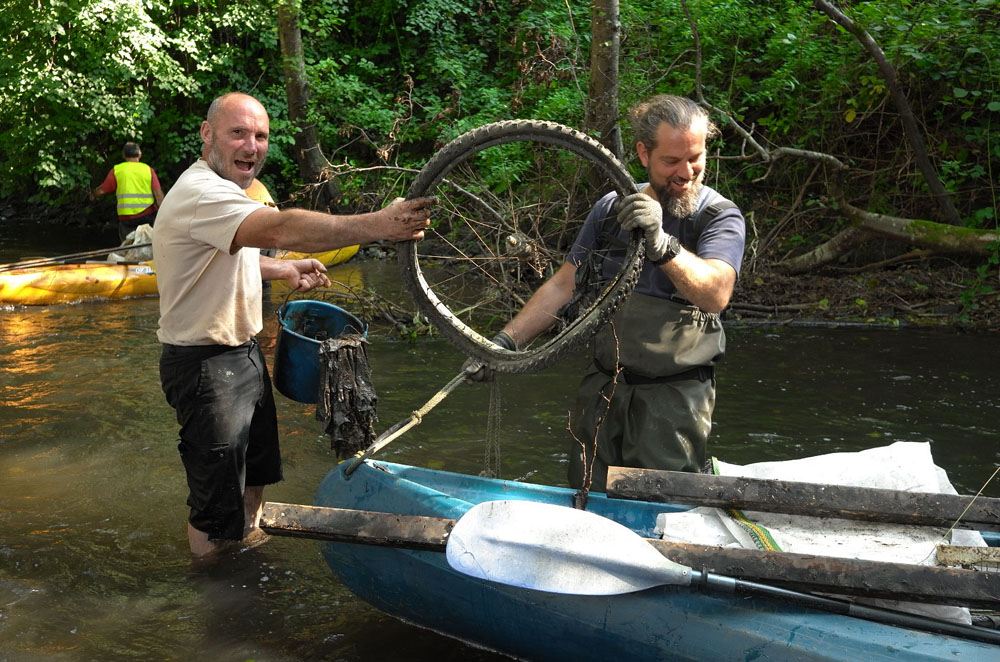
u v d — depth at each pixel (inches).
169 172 561.6
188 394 132.8
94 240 509.7
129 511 157.2
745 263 335.0
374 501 117.9
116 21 448.8
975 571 90.2
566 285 128.2
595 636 100.0
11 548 143.3
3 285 317.4
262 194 264.7
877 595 91.6
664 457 121.0
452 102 418.3
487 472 128.5
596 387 126.3
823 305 302.7
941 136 363.3
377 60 535.8
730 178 382.6
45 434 191.6
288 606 127.3
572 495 120.1
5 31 459.2
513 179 356.5
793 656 89.9
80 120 499.2
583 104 319.0
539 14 429.1
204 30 494.0
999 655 86.7
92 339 272.7
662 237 103.0
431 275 353.7
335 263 390.6
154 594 130.3
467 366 117.9
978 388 219.5
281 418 203.9
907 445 115.9
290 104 452.4
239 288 133.3
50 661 112.8
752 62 386.0
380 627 121.6
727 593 95.4
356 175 427.8
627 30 371.2
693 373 123.6
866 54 351.9
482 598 107.1
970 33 331.9
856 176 369.1
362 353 137.4
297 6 442.6
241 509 137.9
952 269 323.3
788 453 179.3
